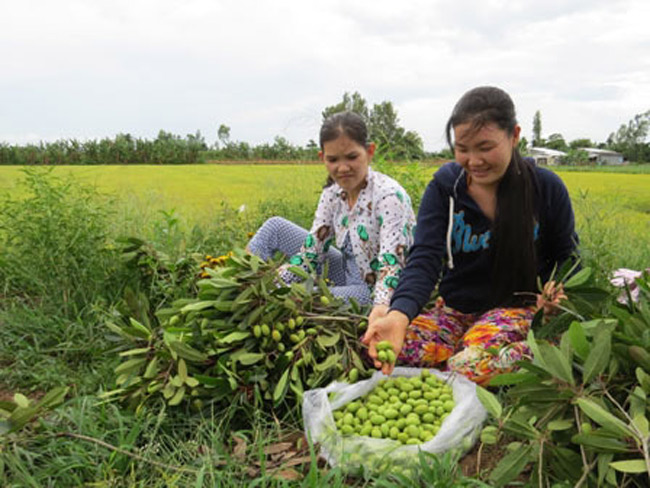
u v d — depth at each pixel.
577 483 1.55
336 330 2.48
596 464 1.62
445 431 1.96
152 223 4.21
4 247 3.75
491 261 2.44
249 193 6.00
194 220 4.78
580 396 1.66
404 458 1.87
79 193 3.95
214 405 2.31
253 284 2.41
